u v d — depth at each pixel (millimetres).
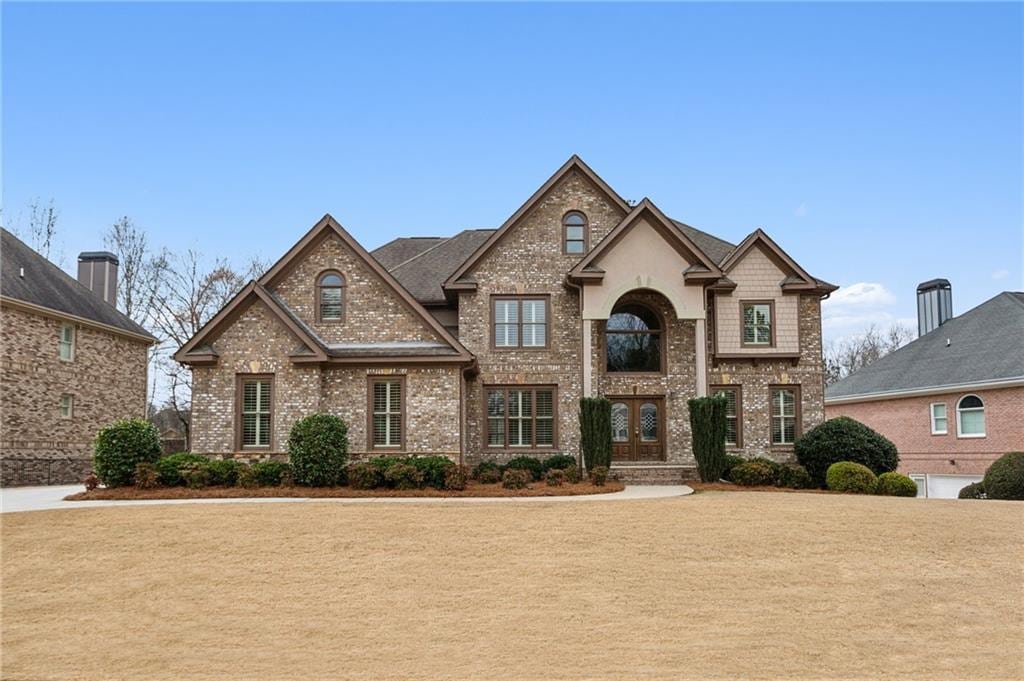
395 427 23859
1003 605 11156
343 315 24812
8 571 12695
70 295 32031
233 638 9844
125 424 21484
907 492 22141
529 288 26422
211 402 23172
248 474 20750
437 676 8539
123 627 10281
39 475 28750
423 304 27922
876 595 11516
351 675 8594
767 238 27375
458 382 23859
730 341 27016
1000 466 24391
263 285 24766
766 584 11938
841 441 24281
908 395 35125
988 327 34281
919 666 8922
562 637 9773
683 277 25094
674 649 9359
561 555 13367
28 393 28234
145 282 46156
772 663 8930
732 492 21766
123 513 16703
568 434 25953
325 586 11852
